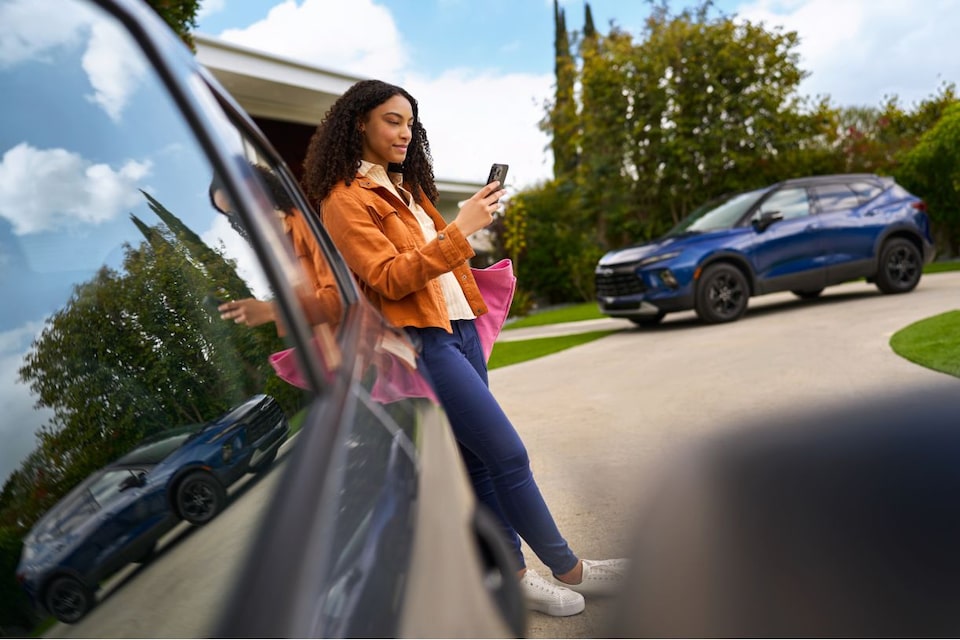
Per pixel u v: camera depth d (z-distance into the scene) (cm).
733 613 45
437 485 101
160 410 88
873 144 2045
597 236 2228
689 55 1892
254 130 131
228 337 96
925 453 44
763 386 484
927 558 40
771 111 1872
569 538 254
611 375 614
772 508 47
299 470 66
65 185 95
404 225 205
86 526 67
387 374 121
